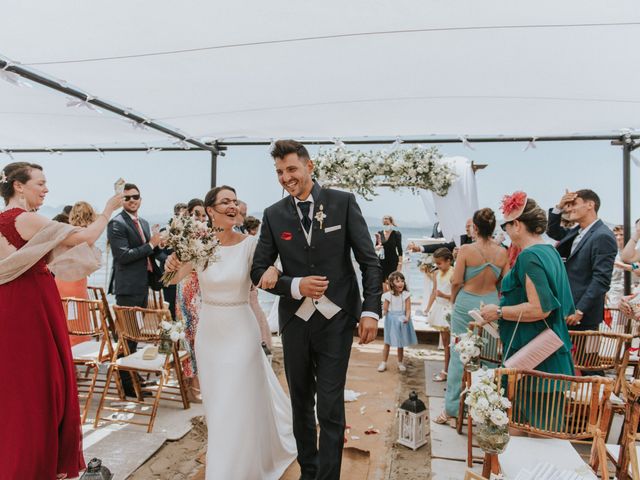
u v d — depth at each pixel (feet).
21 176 8.80
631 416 6.48
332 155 21.56
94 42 10.14
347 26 9.46
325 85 13.34
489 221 12.37
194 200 16.03
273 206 8.96
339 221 8.39
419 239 26.22
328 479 7.93
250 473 9.11
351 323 8.56
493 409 7.05
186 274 10.41
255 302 15.57
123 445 11.36
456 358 12.94
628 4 8.23
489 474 7.47
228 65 11.66
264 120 17.54
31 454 8.18
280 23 9.34
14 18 8.93
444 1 8.39
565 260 14.06
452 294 13.23
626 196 19.54
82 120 17.38
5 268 8.00
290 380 8.87
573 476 6.53
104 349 14.19
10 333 8.15
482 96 14.15
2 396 8.09
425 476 10.35
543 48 10.40
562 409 7.64
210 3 8.43
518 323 8.62
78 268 8.47
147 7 8.56
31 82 12.05
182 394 13.97
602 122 17.47
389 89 13.60
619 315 14.42
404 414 11.85
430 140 20.77
